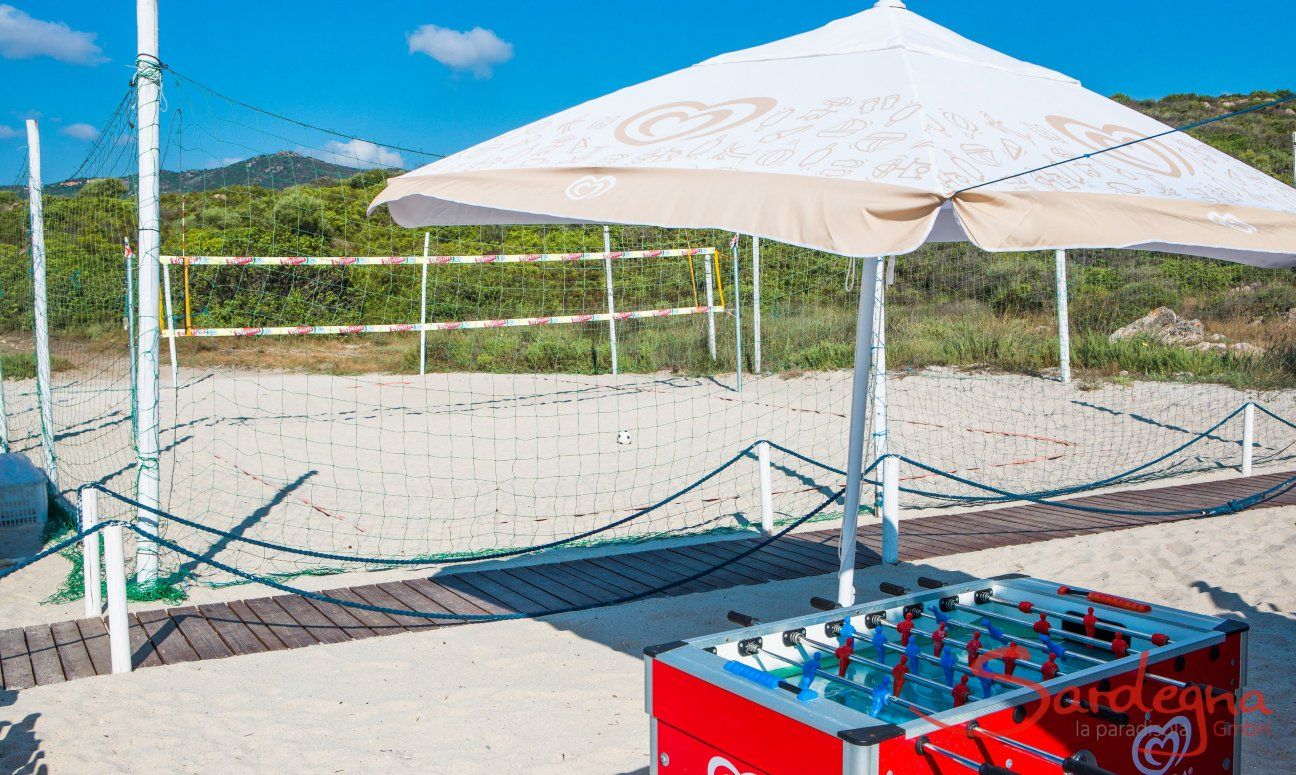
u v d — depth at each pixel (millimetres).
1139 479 9680
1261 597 6055
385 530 8023
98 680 4844
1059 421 12531
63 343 17359
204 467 10117
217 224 22000
